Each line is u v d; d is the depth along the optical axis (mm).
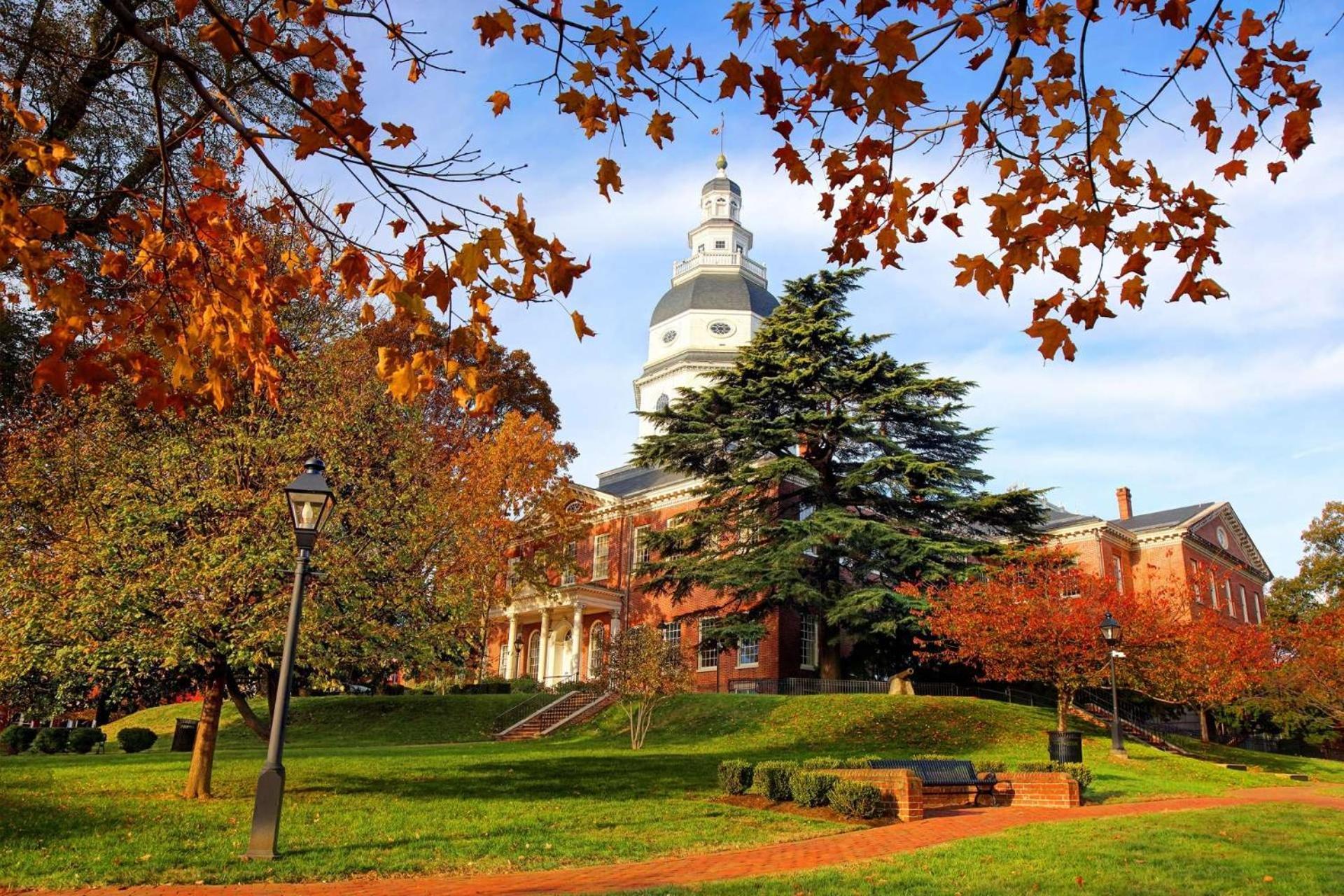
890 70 3650
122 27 4105
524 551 37719
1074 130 4355
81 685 14734
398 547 15531
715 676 38656
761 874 8969
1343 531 42344
